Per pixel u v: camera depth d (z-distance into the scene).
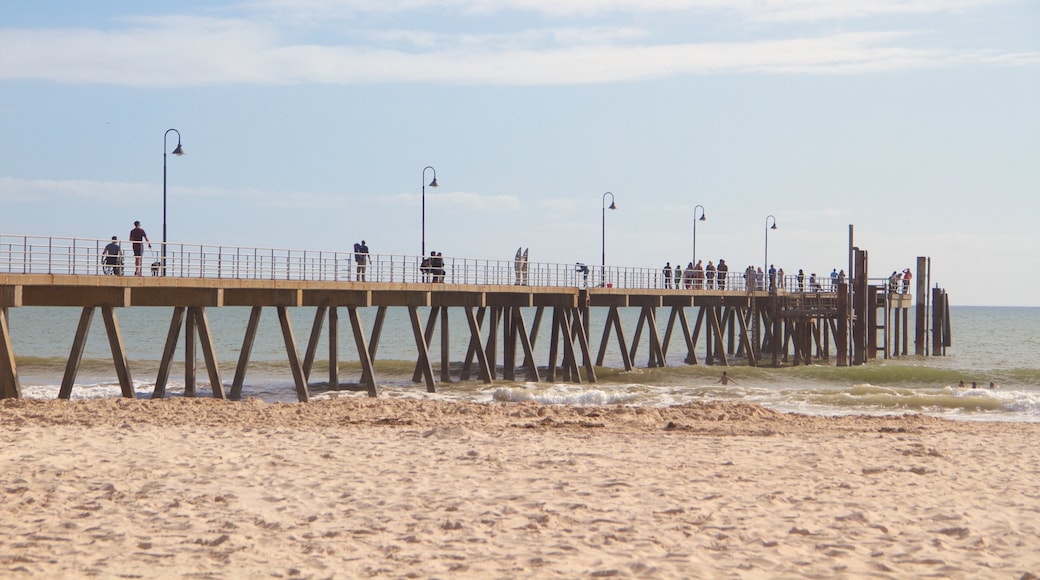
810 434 20.55
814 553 10.32
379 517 11.76
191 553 10.03
